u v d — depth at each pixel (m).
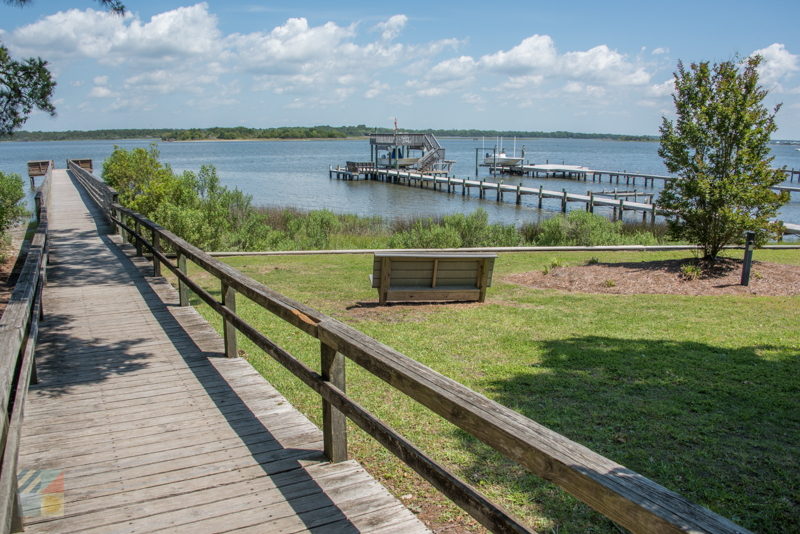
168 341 6.24
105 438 3.88
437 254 8.58
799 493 3.33
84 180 27.06
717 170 10.94
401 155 65.94
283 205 37.94
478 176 67.19
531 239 20.53
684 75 10.87
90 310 7.58
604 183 58.53
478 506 2.04
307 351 6.20
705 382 5.23
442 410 2.21
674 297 9.30
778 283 9.98
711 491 3.37
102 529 2.81
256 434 3.95
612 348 6.36
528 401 4.81
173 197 15.50
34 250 6.95
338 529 2.82
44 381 5.01
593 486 1.53
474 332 7.12
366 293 9.62
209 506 3.03
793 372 5.47
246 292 4.46
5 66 7.52
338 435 3.51
